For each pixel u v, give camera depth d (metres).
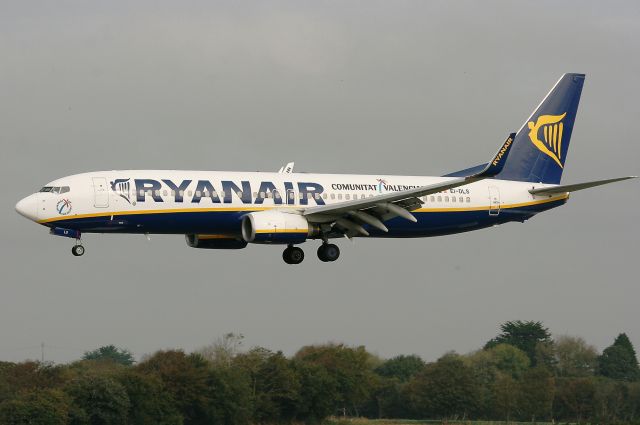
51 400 198.50
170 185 193.38
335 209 194.38
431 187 186.62
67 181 190.75
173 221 193.50
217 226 197.00
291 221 194.38
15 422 195.00
